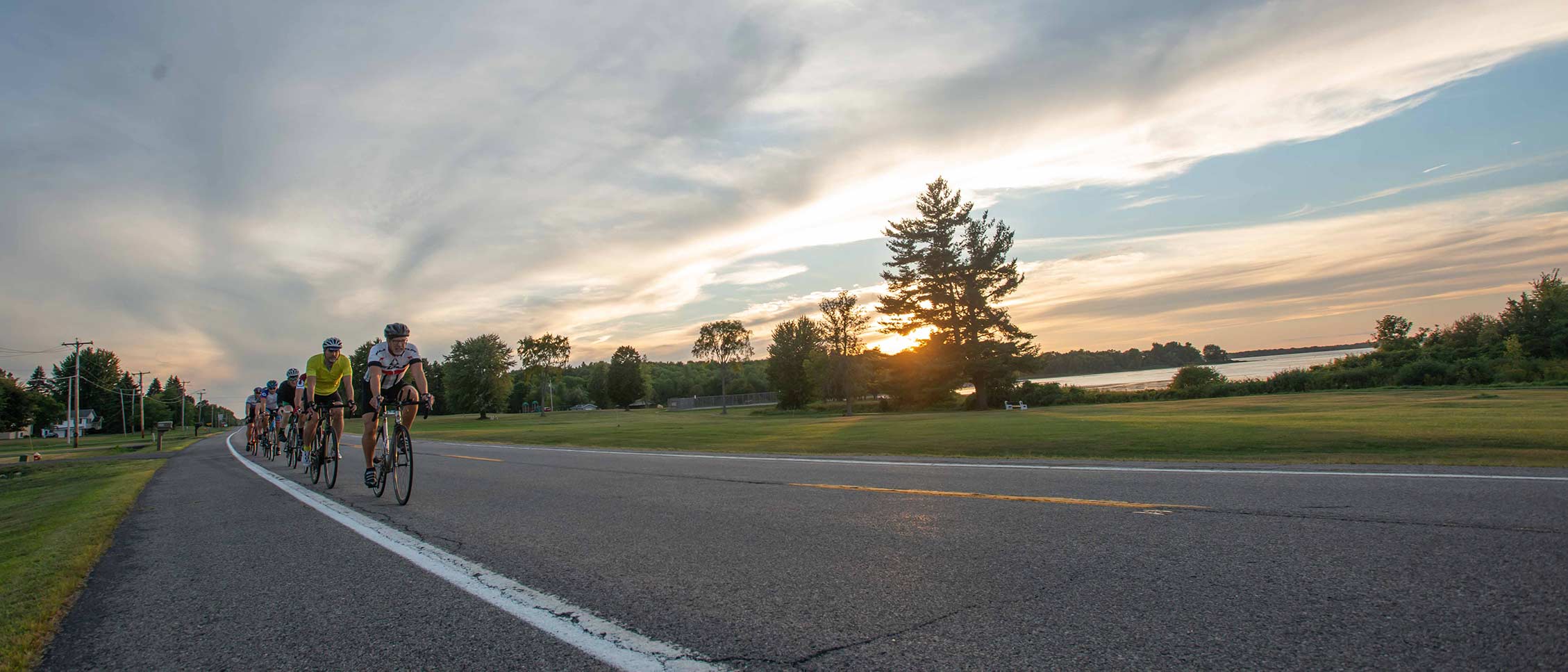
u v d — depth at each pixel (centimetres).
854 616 327
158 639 342
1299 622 291
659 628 323
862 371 5934
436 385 11231
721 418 5972
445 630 332
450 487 909
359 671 286
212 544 588
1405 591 322
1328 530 449
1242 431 1270
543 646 305
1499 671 237
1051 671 255
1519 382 3412
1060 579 370
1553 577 329
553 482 925
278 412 1538
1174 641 279
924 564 411
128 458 2494
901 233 5541
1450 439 997
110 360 12738
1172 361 12938
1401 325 5131
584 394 14088
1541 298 4209
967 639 292
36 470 2348
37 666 311
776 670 269
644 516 620
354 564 478
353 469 1287
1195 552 409
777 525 551
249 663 302
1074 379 14300
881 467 970
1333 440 1073
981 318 5309
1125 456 1087
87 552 571
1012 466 912
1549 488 563
